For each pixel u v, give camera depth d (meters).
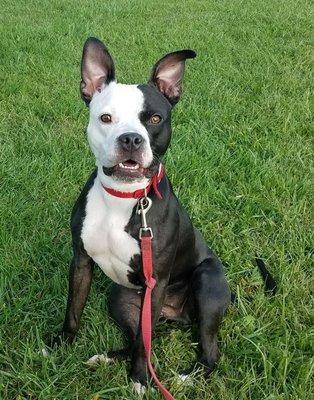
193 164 1.17
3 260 0.89
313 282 0.91
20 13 2.28
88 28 2.06
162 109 0.71
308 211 1.08
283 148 1.28
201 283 0.78
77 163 1.16
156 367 0.73
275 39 2.09
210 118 1.41
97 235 0.72
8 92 1.51
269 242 1.00
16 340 0.76
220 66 1.76
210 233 1.00
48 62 1.71
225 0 2.62
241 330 0.79
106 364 0.73
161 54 1.85
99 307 0.83
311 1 2.68
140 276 0.74
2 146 1.23
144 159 0.66
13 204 1.03
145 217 0.70
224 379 0.72
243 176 1.16
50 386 0.68
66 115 1.41
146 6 2.46
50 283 0.86
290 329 0.80
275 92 1.57
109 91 0.71
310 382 0.70
